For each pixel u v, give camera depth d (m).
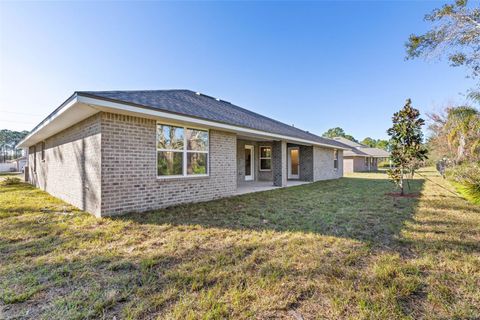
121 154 5.52
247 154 14.24
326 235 4.10
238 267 2.87
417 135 8.95
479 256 3.22
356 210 6.12
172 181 6.59
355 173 25.66
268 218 5.27
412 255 3.26
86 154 5.90
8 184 13.48
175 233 4.20
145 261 3.00
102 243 3.68
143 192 5.91
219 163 8.09
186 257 3.18
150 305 2.12
